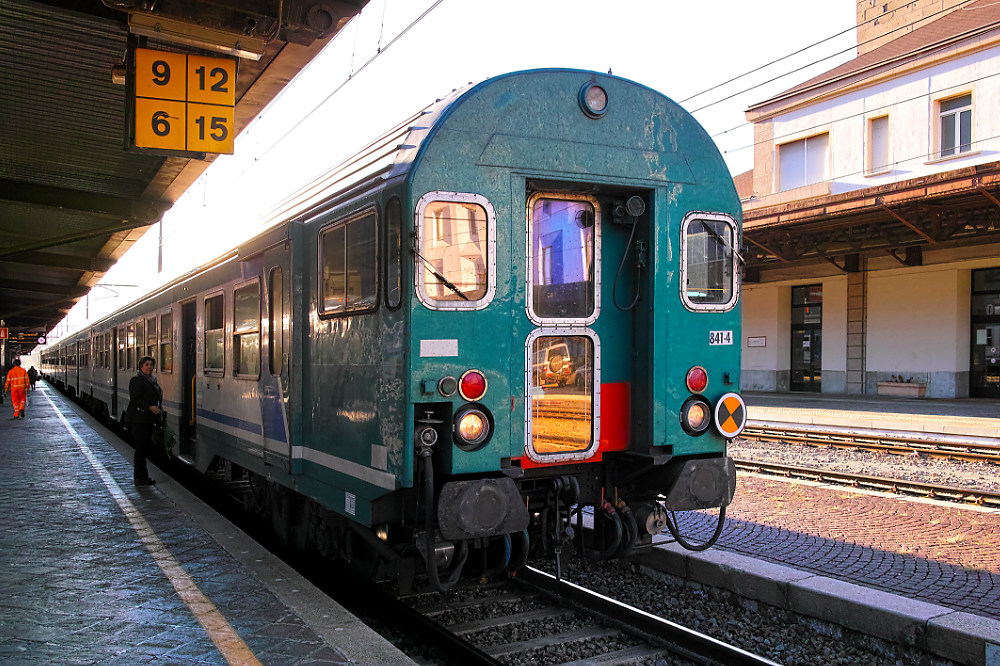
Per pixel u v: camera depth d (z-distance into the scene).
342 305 5.03
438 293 4.27
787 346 26.28
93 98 10.16
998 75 18.67
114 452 11.88
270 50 8.77
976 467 10.66
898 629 4.31
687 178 5.07
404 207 4.22
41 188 14.46
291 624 4.19
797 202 19.45
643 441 4.97
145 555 5.62
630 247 5.06
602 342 4.95
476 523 4.25
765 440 14.30
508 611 5.19
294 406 5.71
